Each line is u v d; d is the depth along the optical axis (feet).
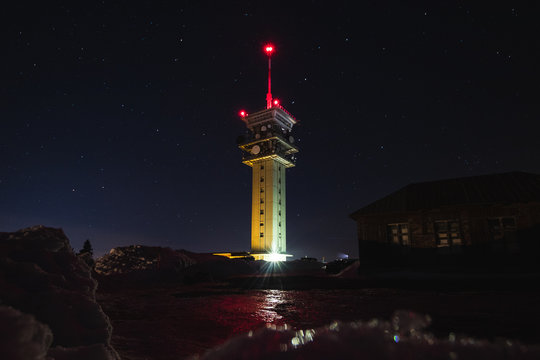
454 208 79.36
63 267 7.44
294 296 42.01
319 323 22.89
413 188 94.27
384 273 80.64
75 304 6.57
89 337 6.29
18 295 5.87
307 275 99.45
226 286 61.67
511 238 74.23
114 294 45.11
